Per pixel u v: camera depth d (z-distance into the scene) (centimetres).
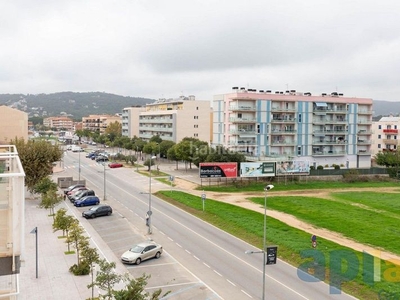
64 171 9400
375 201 6366
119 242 4047
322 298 2791
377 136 12550
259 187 7506
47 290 2841
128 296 2052
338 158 10281
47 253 3638
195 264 3459
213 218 5062
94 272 3191
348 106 10325
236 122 9244
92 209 5094
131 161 10788
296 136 9775
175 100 13525
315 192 7194
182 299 2745
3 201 1090
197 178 8400
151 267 3369
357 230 4591
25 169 5925
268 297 2797
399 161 9081
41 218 4916
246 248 3944
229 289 2933
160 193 6669
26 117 8438
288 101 9650
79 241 3253
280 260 3616
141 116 14350
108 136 16175
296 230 4462
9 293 1102
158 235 4328
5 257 974
